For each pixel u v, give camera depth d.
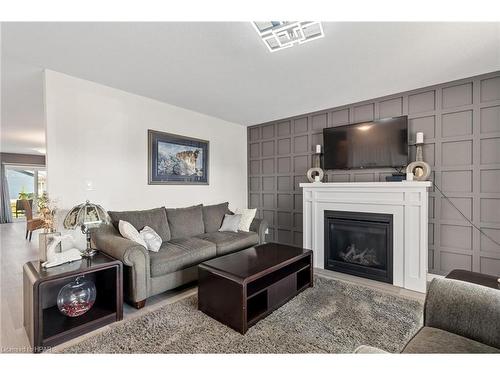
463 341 1.13
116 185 3.05
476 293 1.23
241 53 2.21
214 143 4.37
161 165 3.54
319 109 3.92
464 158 2.80
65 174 2.62
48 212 2.16
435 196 2.97
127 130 3.16
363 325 2.00
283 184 4.47
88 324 1.91
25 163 8.33
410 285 2.77
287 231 4.41
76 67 2.47
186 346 1.73
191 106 3.76
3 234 5.91
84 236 2.73
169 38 1.97
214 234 3.52
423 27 1.83
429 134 3.02
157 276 2.42
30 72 2.57
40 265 1.96
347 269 3.25
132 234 2.44
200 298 2.22
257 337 1.84
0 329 1.92
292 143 4.34
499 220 2.62
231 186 4.69
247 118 4.45
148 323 2.02
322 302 2.40
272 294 2.20
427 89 3.02
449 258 2.89
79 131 2.73
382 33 1.91
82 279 2.15
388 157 3.19
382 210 2.99
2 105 3.55
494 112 2.64
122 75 2.67
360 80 2.83
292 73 2.63
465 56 2.28
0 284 2.81
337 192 3.36
